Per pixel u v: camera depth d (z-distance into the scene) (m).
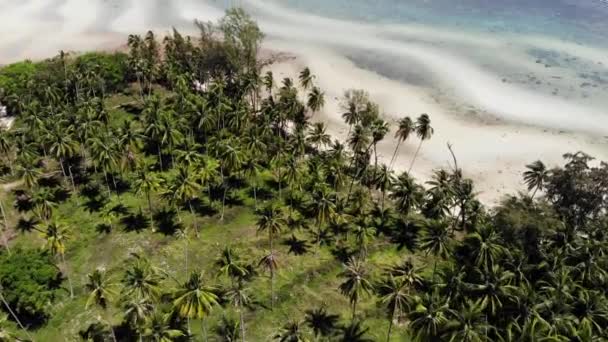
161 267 85.19
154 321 67.12
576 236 79.75
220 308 77.94
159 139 103.06
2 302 75.38
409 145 121.56
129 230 92.81
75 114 106.75
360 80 149.62
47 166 107.44
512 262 75.44
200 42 140.50
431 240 81.19
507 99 142.25
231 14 133.00
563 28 185.50
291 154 99.00
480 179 110.94
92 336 73.88
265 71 151.25
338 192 101.00
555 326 66.25
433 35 178.38
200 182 101.81
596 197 87.56
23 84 120.75
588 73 155.88
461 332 63.62
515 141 123.94
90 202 99.38
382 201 101.50
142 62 129.00
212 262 86.06
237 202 100.50
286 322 76.44
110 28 175.38
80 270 84.81
